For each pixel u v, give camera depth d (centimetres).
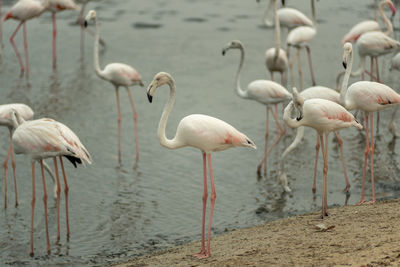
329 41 2512
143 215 1164
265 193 1264
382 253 732
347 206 1067
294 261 755
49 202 1229
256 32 2705
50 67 2266
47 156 1012
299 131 1275
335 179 1319
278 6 3045
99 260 971
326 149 1016
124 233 1084
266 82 1469
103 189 1295
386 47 1636
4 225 1123
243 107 1856
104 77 1584
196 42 2562
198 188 1298
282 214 1141
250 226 1084
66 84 2070
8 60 2328
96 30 1630
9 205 1213
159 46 2511
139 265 862
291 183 1314
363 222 902
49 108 1809
